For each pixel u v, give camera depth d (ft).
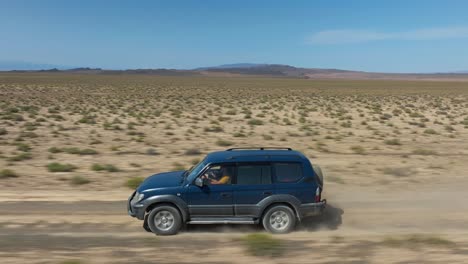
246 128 104.78
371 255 24.98
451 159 64.03
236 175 32.12
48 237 30.32
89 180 49.70
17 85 316.60
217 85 426.10
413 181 49.26
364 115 139.13
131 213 32.68
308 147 75.77
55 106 161.07
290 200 31.81
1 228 33.12
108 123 108.68
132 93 258.37
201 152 70.38
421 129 104.73
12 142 78.95
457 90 357.20
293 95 260.01
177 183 32.58
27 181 49.06
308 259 24.41
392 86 461.78
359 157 65.62
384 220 35.35
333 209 38.45
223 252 26.16
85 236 30.83
